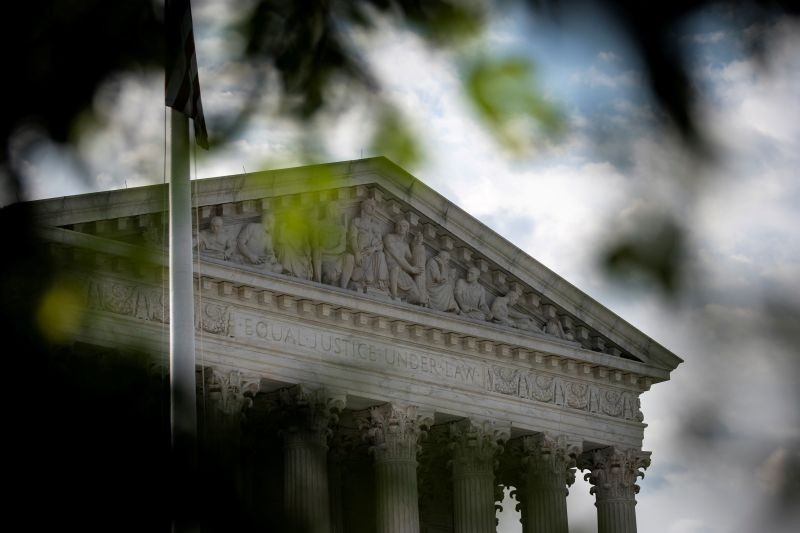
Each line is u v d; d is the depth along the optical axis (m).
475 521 80.12
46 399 11.85
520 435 85.44
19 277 11.62
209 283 70.25
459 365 80.81
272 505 12.32
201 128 13.80
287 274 73.00
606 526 87.94
